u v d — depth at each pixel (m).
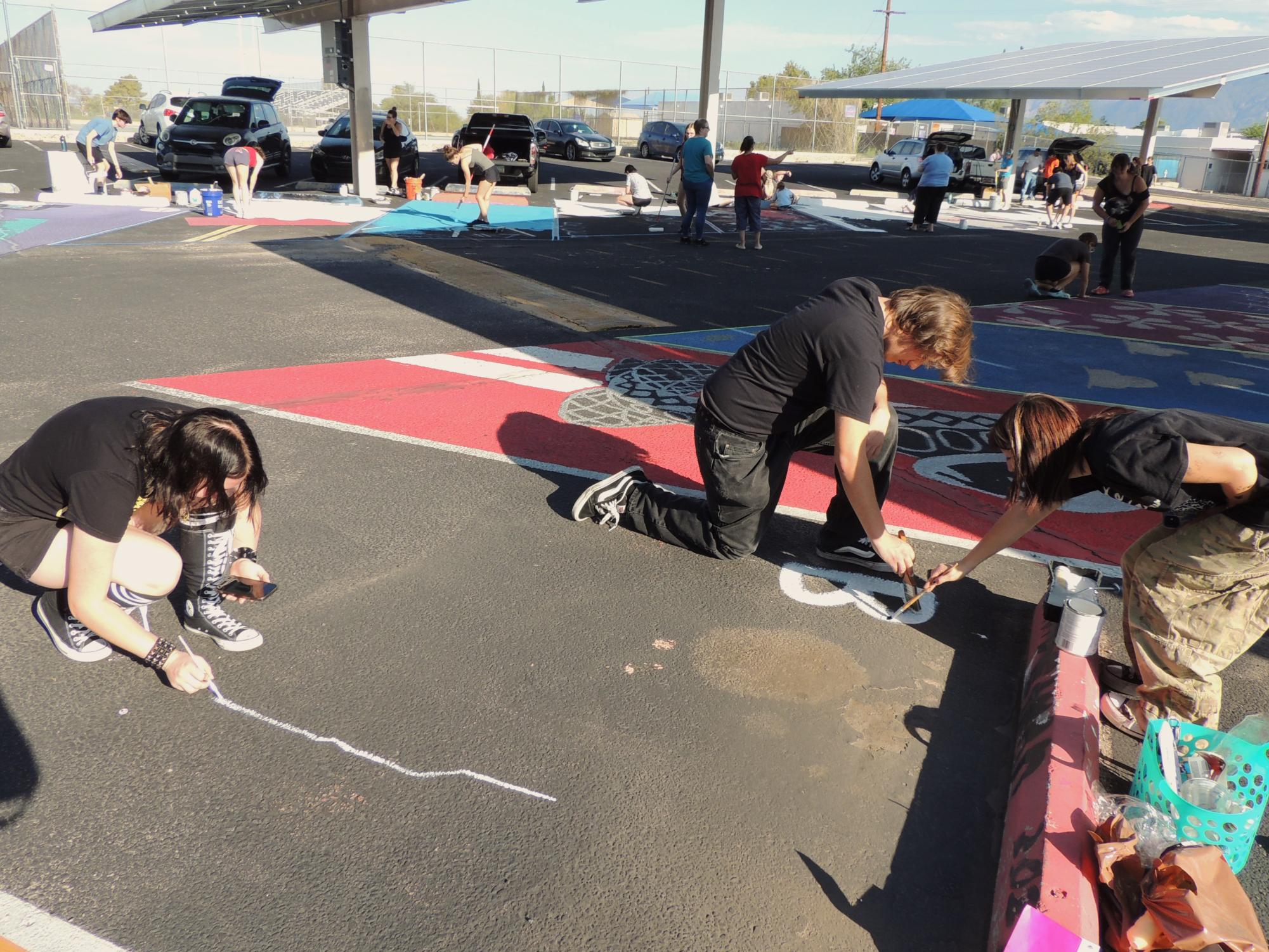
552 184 22.98
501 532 4.20
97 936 2.08
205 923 2.13
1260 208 32.38
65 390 5.90
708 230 16.52
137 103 36.06
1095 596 3.35
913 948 2.19
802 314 3.32
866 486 3.19
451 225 15.16
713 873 2.36
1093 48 26.66
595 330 8.42
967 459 5.49
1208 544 2.59
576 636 3.39
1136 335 9.39
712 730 2.91
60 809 2.45
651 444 5.46
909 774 2.77
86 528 2.55
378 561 3.88
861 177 33.31
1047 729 2.67
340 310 8.64
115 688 2.97
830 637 3.47
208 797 2.52
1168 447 2.39
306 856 2.34
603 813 2.54
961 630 3.57
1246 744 2.41
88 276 9.66
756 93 44.44
